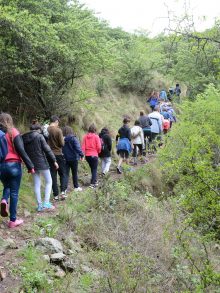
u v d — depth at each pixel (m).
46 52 10.36
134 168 12.87
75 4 13.49
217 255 6.94
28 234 6.52
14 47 9.41
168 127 16.03
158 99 20.30
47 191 8.00
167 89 22.84
